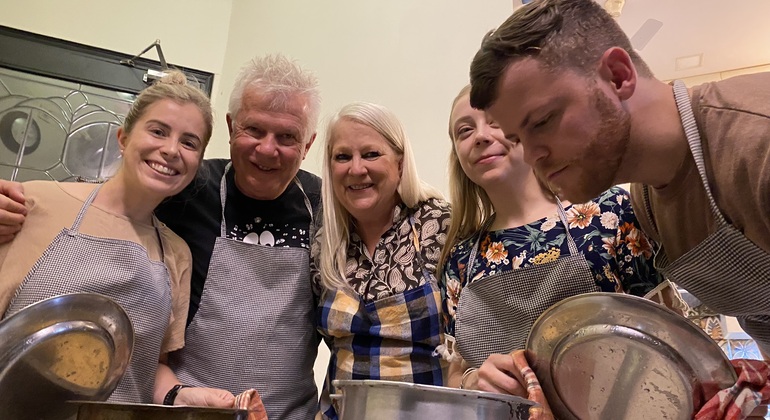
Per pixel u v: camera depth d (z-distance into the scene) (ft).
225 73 9.77
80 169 8.68
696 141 2.36
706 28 8.79
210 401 3.33
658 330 2.42
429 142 7.08
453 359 3.84
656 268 3.12
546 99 2.32
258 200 4.69
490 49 2.44
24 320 2.40
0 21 8.59
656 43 9.27
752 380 2.23
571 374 2.66
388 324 4.03
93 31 9.20
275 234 4.59
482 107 2.54
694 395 2.39
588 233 3.48
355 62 8.14
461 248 4.05
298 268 4.47
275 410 4.15
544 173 2.50
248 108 4.41
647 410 2.50
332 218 4.40
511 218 3.90
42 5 8.91
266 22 9.50
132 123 3.80
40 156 8.50
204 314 4.17
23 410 2.52
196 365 4.11
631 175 2.52
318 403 4.55
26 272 3.31
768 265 2.39
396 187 4.40
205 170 4.75
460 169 4.18
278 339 4.26
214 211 4.54
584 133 2.33
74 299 2.56
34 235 3.42
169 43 9.76
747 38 8.96
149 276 3.66
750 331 3.00
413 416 2.11
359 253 4.42
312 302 4.53
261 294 4.32
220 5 10.43
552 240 3.58
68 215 3.58
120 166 3.96
